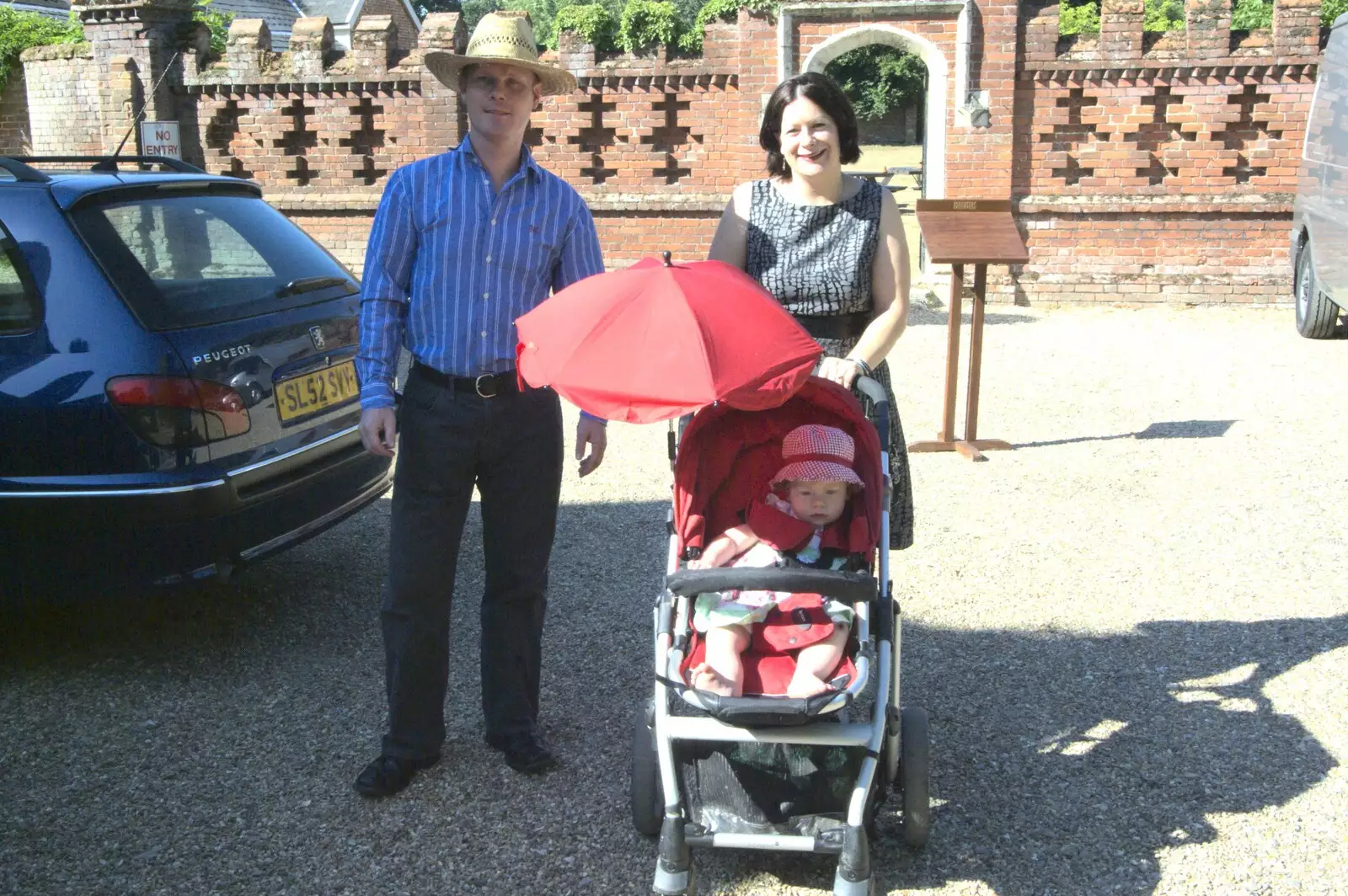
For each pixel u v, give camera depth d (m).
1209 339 10.81
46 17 16.88
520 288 3.51
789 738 2.96
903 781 3.27
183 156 13.75
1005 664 4.57
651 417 2.77
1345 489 6.57
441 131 13.09
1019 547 5.84
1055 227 12.45
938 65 12.04
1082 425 8.08
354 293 5.20
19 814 3.58
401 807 3.61
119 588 4.24
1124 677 4.45
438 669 3.69
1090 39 12.03
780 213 3.73
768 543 3.20
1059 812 3.55
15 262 4.26
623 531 6.17
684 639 3.08
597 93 12.66
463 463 3.54
